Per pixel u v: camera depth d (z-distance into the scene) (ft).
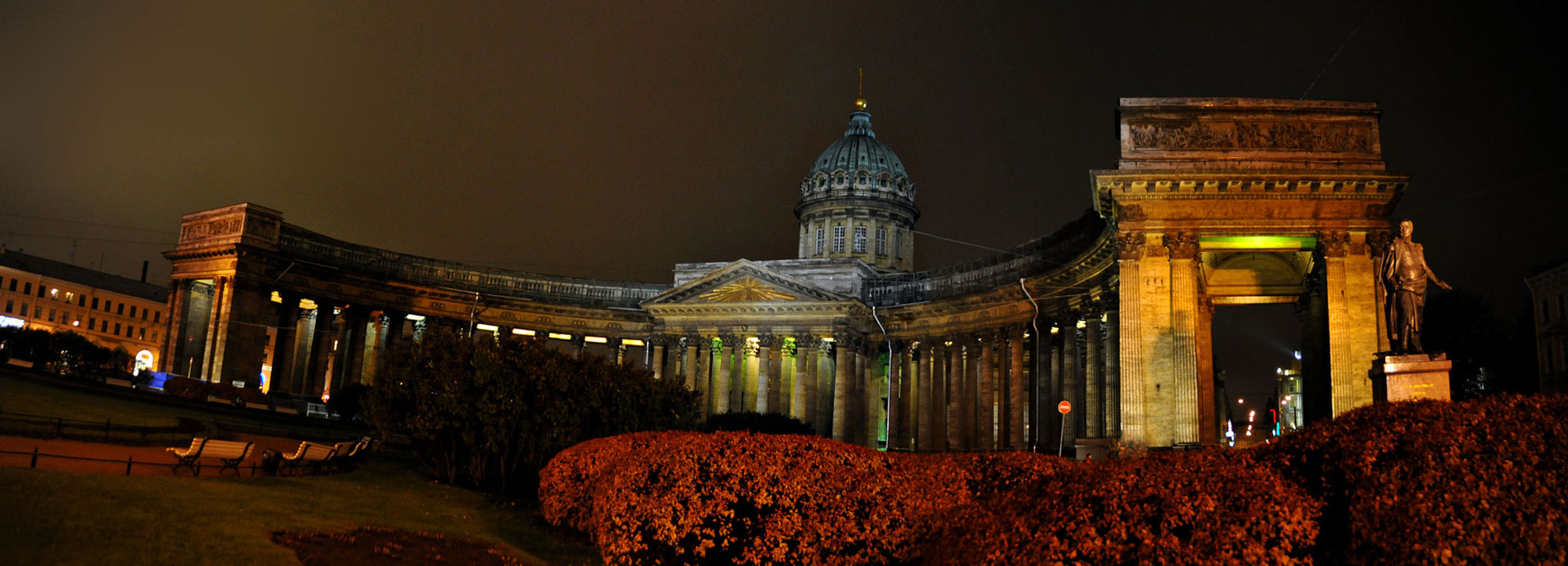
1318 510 49.65
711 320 294.46
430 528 92.94
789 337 288.30
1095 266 195.11
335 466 122.11
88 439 116.16
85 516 71.00
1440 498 46.42
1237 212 148.66
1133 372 145.79
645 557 76.95
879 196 341.41
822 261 299.58
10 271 390.42
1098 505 51.93
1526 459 46.09
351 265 275.80
